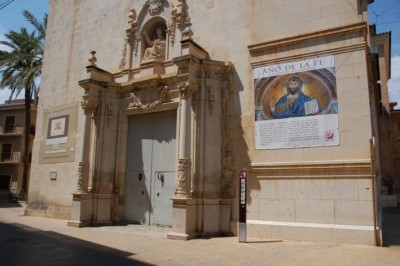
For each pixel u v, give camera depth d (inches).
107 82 603.2
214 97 497.7
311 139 429.1
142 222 567.5
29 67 1087.0
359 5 437.7
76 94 705.0
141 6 633.6
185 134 473.4
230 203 472.1
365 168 391.9
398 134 1293.1
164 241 419.2
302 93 443.2
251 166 461.4
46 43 801.6
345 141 407.5
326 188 411.5
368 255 323.9
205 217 461.7
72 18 761.6
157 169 564.1
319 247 367.2
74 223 552.4
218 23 535.8
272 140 455.5
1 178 1667.1
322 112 426.6
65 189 672.4
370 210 382.9
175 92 538.9
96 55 692.1
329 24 442.9
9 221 622.2
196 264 300.5
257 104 474.0
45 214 695.7
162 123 570.3
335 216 401.4
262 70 477.7
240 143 480.7
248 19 508.1
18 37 1193.4
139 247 379.6
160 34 606.2
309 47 446.9
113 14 682.8
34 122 1717.5
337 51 428.1
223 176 482.0
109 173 592.1
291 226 420.5
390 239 409.7
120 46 656.4
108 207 582.2
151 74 570.6
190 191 464.1
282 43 462.6
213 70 502.3
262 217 446.9
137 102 583.8
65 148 693.9
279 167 441.4
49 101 757.3
